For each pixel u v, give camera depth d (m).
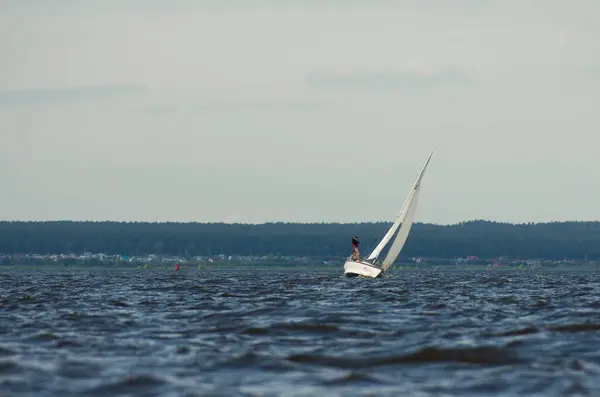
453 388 63.47
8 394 60.53
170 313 129.12
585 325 100.94
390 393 61.72
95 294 199.75
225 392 61.72
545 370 69.81
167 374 68.81
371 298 171.50
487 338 90.62
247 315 122.25
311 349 82.62
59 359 76.44
